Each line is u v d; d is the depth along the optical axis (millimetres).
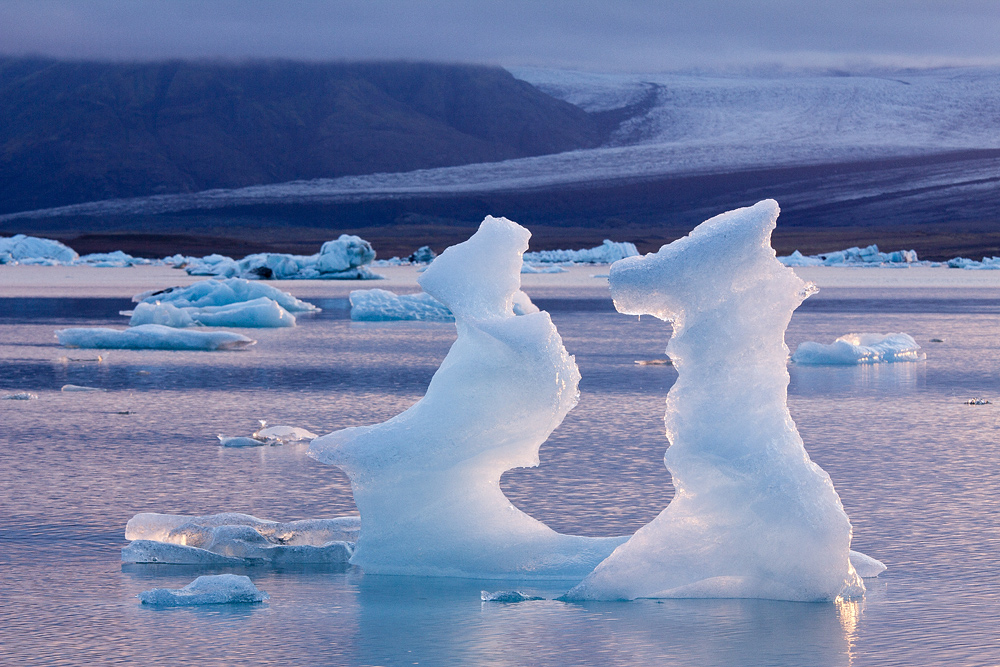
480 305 19969
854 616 17234
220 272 197375
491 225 20375
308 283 185375
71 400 45219
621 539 20344
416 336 81625
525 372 19203
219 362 62125
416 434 19609
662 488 27344
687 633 16422
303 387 50062
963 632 16375
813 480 18047
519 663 15141
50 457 31719
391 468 19641
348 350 69875
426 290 20094
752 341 18219
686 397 18375
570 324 94688
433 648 15812
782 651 15578
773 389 18188
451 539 19891
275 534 21484
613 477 28781
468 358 19625
